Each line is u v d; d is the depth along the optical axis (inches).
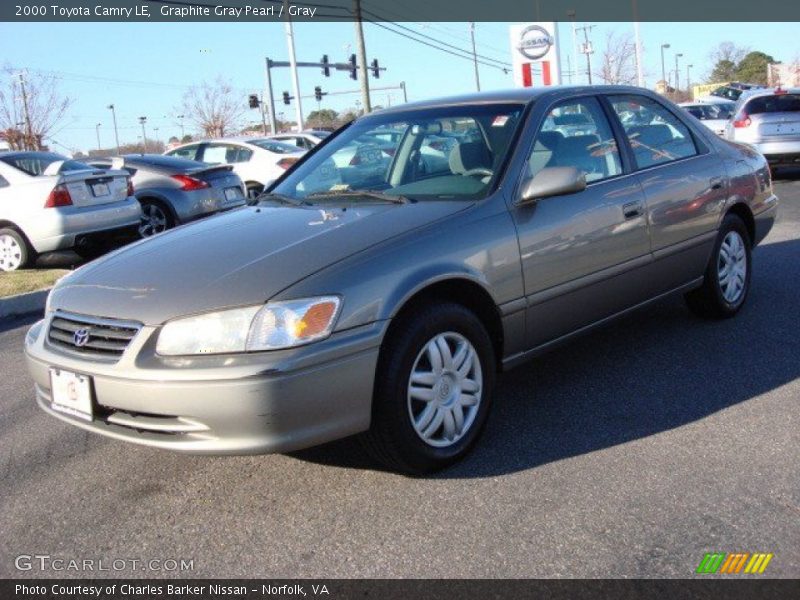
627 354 200.2
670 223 192.2
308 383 121.3
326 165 186.7
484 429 149.5
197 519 131.1
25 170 370.6
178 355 122.4
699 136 216.1
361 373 126.5
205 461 152.6
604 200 173.6
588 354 202.4
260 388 118.2
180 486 142.9
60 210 358.3
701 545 114.0
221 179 457.7
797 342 200.8
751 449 143.3
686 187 198.4
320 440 124.8
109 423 130.4
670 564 110.0
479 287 145.9
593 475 136.9
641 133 196.4
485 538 119.2
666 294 198.2
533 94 178.4
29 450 162.7
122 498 139.7
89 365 128.9
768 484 130.3
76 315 136.0
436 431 139.6
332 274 127.2
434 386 138.2
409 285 132.5
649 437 151.1
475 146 167.3
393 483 138.6
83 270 152.2
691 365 189.3
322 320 123.0
